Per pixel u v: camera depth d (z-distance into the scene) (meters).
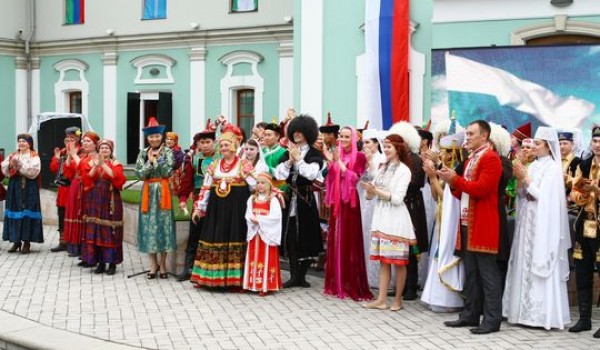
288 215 9.07
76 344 6.59
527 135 8.12
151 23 21.48
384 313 7.87
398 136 7.89
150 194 9.37
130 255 11.33
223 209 8.73
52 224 14.90
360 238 8.54
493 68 11.62
